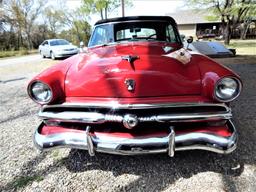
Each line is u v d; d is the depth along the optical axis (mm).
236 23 18359
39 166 2439
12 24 30750
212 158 2434
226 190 1975
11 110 4258
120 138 2023
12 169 2398
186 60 2266
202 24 37531
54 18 36000
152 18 3430
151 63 2150
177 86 2016
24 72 9211
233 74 1993
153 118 1980
